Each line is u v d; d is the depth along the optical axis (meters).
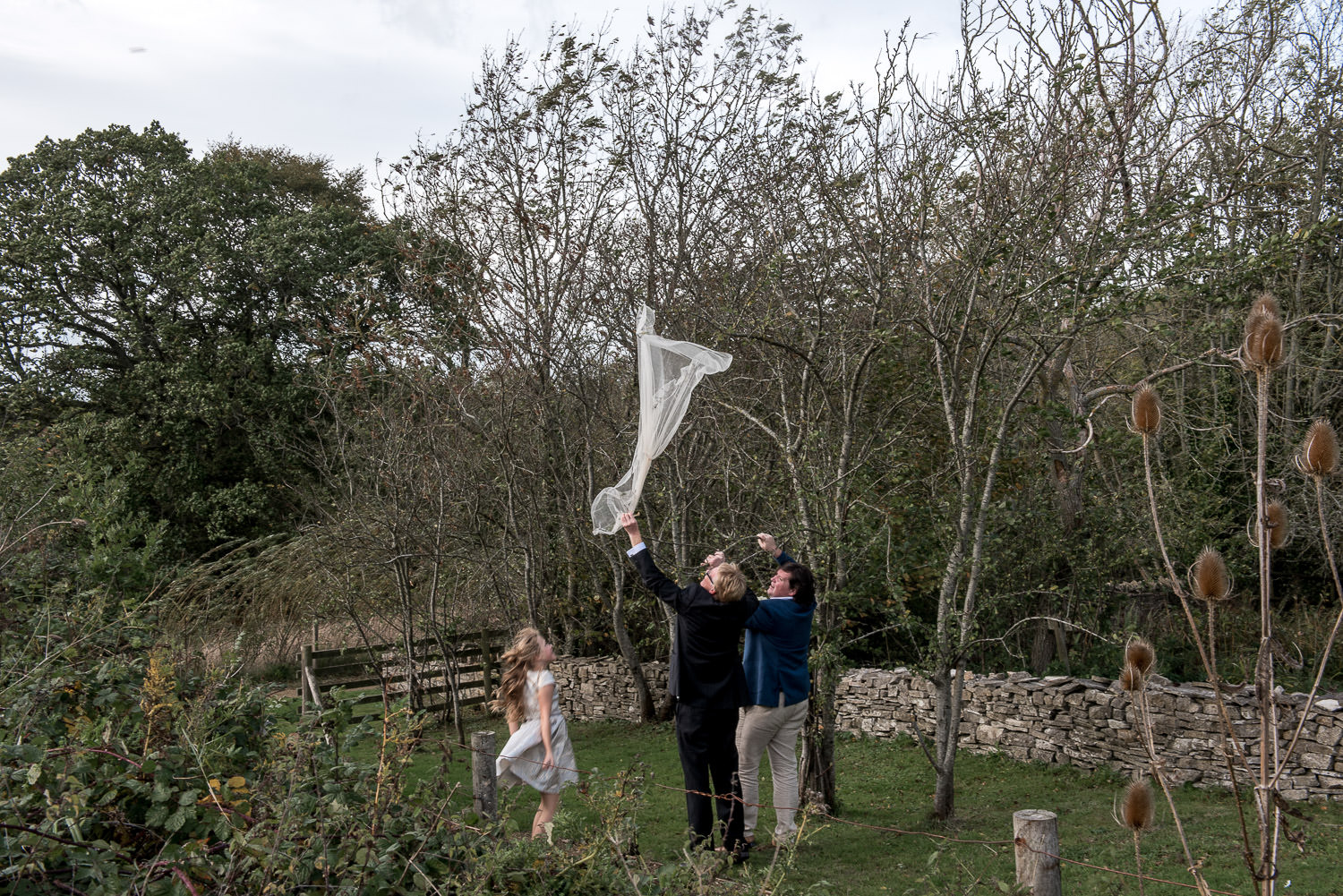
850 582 7.61
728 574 5.82
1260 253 6.41
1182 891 5.36
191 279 20.91
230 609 13.81
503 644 13.82
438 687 12.88
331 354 12.35
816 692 7.32
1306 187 10.66
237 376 21.80
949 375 7.75
